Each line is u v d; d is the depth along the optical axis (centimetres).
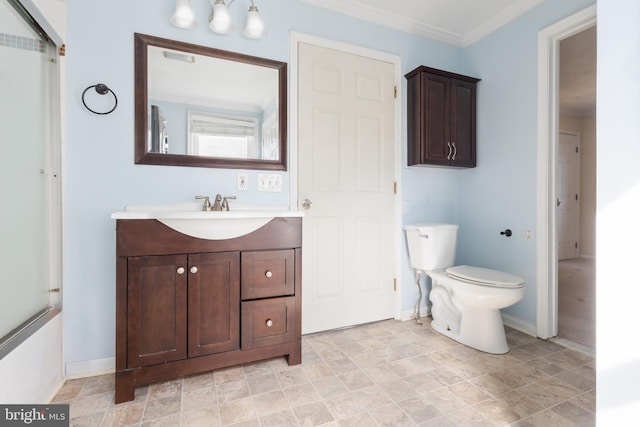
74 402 136
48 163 148
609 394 75
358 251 223
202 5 178
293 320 165
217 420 124
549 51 200
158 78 170
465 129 240
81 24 155
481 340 184
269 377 156
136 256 134
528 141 211
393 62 233
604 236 76
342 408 132
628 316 72
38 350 130
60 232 151
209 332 148
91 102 156
